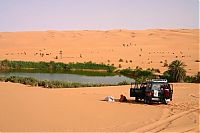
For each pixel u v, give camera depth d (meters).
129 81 47.94
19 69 68.88
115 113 17.53
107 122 15.18
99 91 29.42
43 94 22.16
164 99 21.69
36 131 12.96
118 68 67.62
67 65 70.69
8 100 18.16
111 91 29.64
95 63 74.50
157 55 89.62
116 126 14.45
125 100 23.03
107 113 17.31
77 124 14.45
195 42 129.75
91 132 13.26
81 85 37.88
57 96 21.92
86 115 16.41
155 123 15.32
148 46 115.31
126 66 69.81
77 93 26.58
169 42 128.25
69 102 19.80
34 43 122.38
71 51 100.44
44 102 18.77
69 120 15.09
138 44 122.00
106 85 39.66
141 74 55.88
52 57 87.12
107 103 20.91
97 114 16.91
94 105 19.62
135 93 23.23
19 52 98.69
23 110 16.12
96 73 63.06
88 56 88.75
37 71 65.44
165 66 66.94
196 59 79.88
